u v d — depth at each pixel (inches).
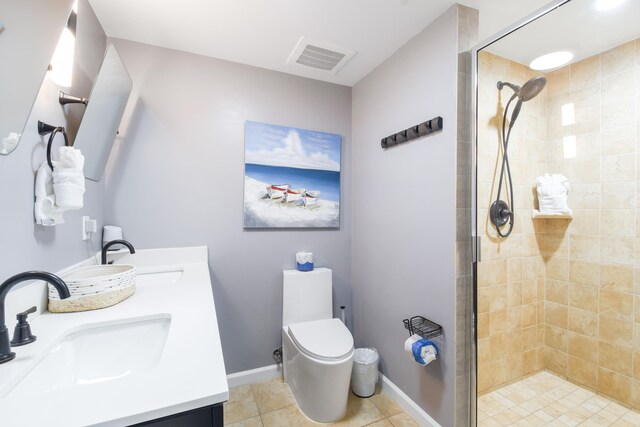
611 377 63.9
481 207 63.8
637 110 58.6
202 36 66.8
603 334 65.1
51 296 37.9
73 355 33.3
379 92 78.7
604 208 64.0
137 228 68.3
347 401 69.1
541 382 72.9
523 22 51.8
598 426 60.6
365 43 69.0
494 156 64.2
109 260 62.7
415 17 59.8
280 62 78.2
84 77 53.1
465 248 56.8
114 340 36.0
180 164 72.2
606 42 58.3
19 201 33.6
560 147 68.6
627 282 61.4
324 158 87.5
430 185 61.5
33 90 31.5
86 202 55.1
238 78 78.0
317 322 74.7
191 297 45.3
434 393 60.2
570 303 70.6
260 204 79.7
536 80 67.0
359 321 88.4
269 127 80.6
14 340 29.0
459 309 56.1
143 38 67.4
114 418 19.2
